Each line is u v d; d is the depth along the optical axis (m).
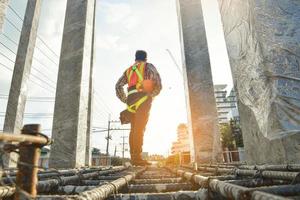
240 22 4.77
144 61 8.02
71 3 9.08
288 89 3.67
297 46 3.84
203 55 10.37
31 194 1.21
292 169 2.87
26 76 11.29
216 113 9.70
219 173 4.05
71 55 8.22
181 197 2.00
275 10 4.05
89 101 9.91
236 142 22.83
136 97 7.58
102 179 3.77
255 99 4.29
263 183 2.54
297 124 3.50
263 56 3.90
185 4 11.30
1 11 5.89
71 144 7.23
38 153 1.28
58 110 7.71
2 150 1.09
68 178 3.03
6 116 10.57
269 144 3.93
